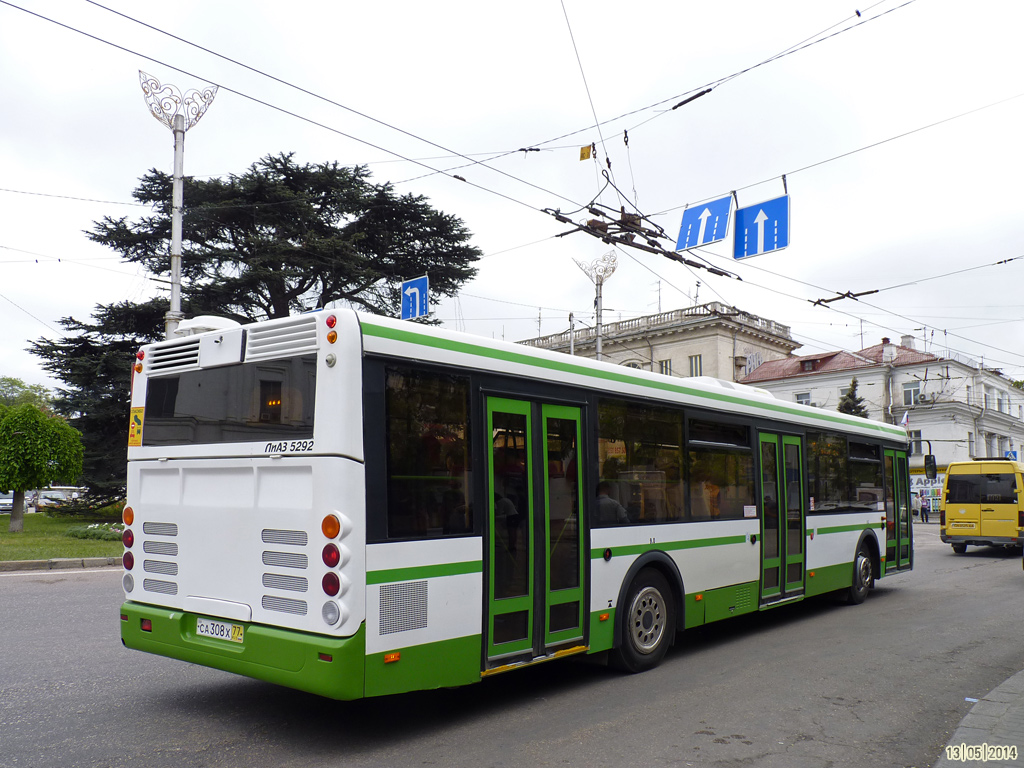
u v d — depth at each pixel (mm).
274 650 4809
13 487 19641
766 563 8945
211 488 5383
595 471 6598
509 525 5730
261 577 4996
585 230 12266
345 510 4633
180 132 18047
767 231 11555
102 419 24594
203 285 24328
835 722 5598
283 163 25250
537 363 6152
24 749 4746
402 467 4992
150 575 5754
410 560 4949
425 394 5215
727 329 46969
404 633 4875
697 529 7805
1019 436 57406
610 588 6645
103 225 24031
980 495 20656
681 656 7727
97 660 6969
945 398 46750
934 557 20250
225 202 23844
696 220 12234
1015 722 5336
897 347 50906
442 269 26562
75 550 15102
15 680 6266
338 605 4559
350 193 25641
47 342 24500
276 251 23688
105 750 4762
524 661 5742
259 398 5164
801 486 9867
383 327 5004
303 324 4996
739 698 6172
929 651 7992
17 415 19797
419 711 5715
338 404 4719
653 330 47406
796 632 9039
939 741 5230
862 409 44281
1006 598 11977
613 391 6910
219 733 5117
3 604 9672
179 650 5402
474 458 5500
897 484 12859
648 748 4969
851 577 11039
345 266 24156
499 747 4938
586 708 5840
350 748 4871
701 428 8094
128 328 25047
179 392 5727
